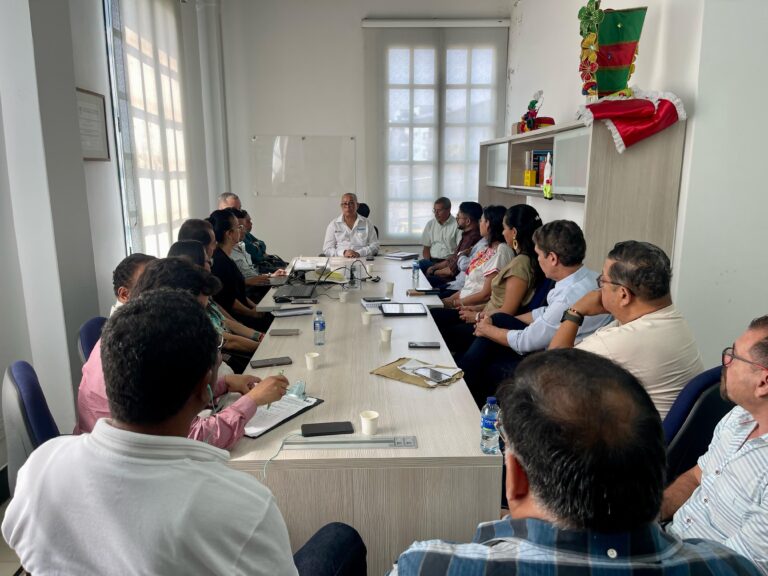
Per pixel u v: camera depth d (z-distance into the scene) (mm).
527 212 3076
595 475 619
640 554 633
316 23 6195
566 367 700
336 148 6449
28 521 788
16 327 2549
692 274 2908
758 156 2812
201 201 5750
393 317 2889
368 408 1732
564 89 4535
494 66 6207
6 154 2463
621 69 3049
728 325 2961
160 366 797
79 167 2750
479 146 6176
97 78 3578
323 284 3795
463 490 1465
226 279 3324
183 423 855
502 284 3164
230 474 853
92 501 766
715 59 2723
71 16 3268
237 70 6270
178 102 4996
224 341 2691
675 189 2914
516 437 686
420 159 6371
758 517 1064
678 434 1516
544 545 646
